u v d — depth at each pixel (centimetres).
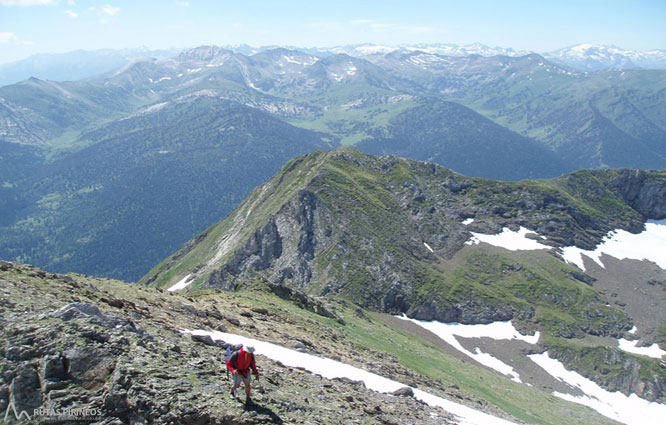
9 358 2172
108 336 2419
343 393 3134
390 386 3941
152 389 2134
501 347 17562
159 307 3881
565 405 11069
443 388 5588
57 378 2156
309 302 8588
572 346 17588
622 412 14762
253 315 5244
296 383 2977
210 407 2103
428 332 17800
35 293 2812
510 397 9181
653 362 16638
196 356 2634
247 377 2209
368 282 19525
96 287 3775
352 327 8588
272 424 2123
